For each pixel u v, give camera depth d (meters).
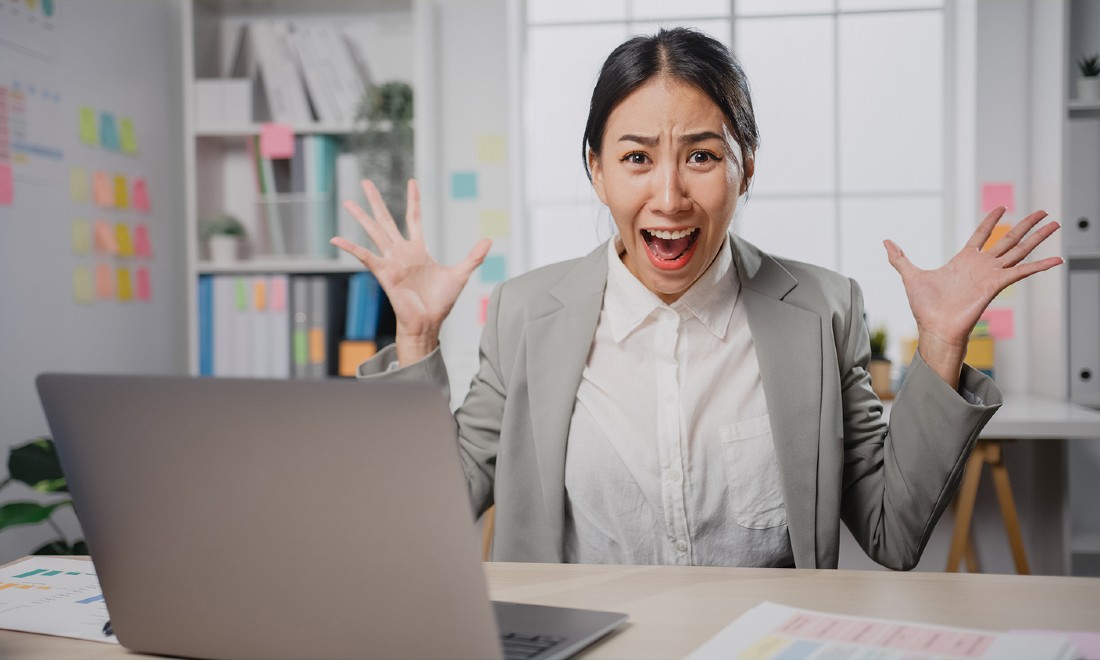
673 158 1.11
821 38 3.21
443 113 3.12
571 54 3.32
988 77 2.98
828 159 3.22
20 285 2.35
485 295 3.10
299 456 0.65
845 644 0.70
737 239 1.31
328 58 2.90
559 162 3.35
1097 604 0.82
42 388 0.70
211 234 2.90
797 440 1.20
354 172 2.89
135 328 2.88
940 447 1.06
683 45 1.12
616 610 0.83
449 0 3.12
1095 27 2.83
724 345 1.25
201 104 2.89
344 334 2.92
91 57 2.67
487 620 0.64
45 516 2.08
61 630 0.82
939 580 0.91
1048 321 2.80
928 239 3.19
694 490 1.22
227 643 0.72
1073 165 2.67
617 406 1.24
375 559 0.66
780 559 1.26
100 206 2.71
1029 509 2.88
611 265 1.28
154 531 0.72
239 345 2.83
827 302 1.26
